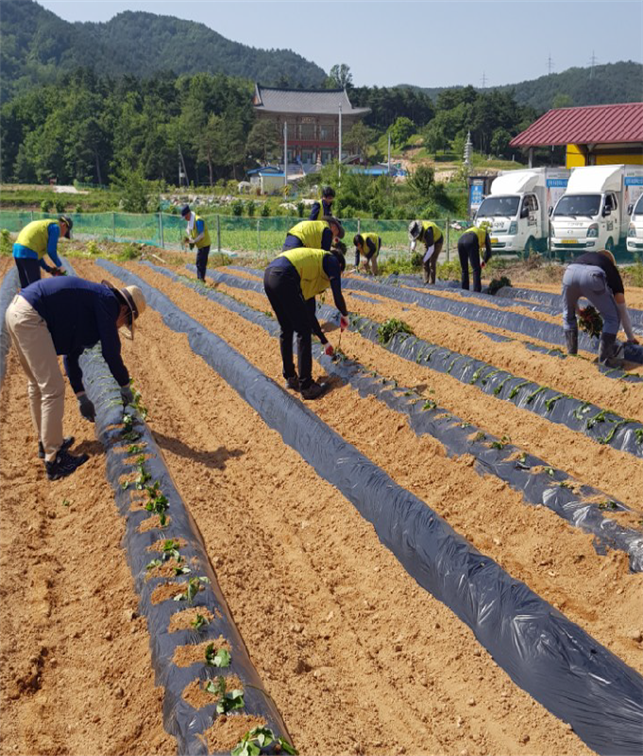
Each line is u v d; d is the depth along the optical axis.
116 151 107.88
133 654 4.40
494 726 4.12
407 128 139.25
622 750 3.91
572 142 33.47
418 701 4.32
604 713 3.99
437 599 5.15
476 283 16.17
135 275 21.39
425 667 4.58
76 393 7.68
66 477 6.96
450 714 4.22
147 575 4.93
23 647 4.59
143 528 5.51
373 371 9.11
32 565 5.53
